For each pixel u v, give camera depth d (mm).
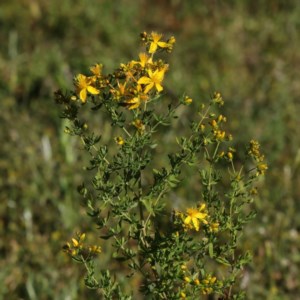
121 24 9625
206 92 8375
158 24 10023
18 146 7344
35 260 6090
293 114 8109
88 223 6305
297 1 10375
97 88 3541
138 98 3465
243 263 3852
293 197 6840
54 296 5734
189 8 10289
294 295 5980
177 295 3652
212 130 3652
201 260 3781
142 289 3773
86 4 9820
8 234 6359
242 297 3975
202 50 9328
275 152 7332
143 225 3768
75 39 9336
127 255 3760
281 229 6402
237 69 9117
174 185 3703
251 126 7672
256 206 6504
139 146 3580
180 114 7746
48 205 6645
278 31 9820
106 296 3721
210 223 3617
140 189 3732
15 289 5910
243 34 9812
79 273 5855
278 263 6137
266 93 8469
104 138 7219
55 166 7012
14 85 8383
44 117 7867
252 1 10484
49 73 8547
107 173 3648
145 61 3527
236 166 7148
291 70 9125
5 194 6734
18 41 9273
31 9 9695
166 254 3666
